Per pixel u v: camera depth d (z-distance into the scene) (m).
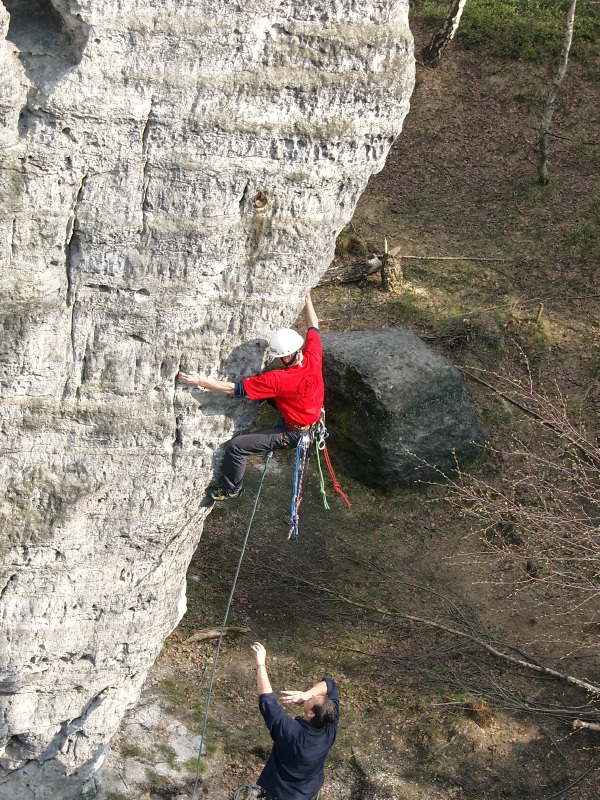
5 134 5.85
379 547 13.86
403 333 15.89
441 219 20.64
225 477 7.40
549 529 12.40
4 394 6.68
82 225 6.27
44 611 7.57
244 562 13.34
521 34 23.25
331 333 16.42
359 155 6.46
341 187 6.56
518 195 20.84
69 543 7.30
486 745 10.87
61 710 8.20
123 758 9.83
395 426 14.45
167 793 9.67
